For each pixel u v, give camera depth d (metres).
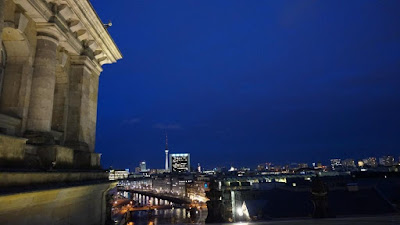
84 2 12.04
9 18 9.14
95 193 13.90
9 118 9.04
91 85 16.09
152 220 107.31
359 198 36.53
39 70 10.44
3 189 6.70
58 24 11.06
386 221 7.95
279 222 9.75
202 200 183.50
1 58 9.99
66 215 10.55
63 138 13.42
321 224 7.75
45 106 10.38
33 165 9.09
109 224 15.67
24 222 7.73
